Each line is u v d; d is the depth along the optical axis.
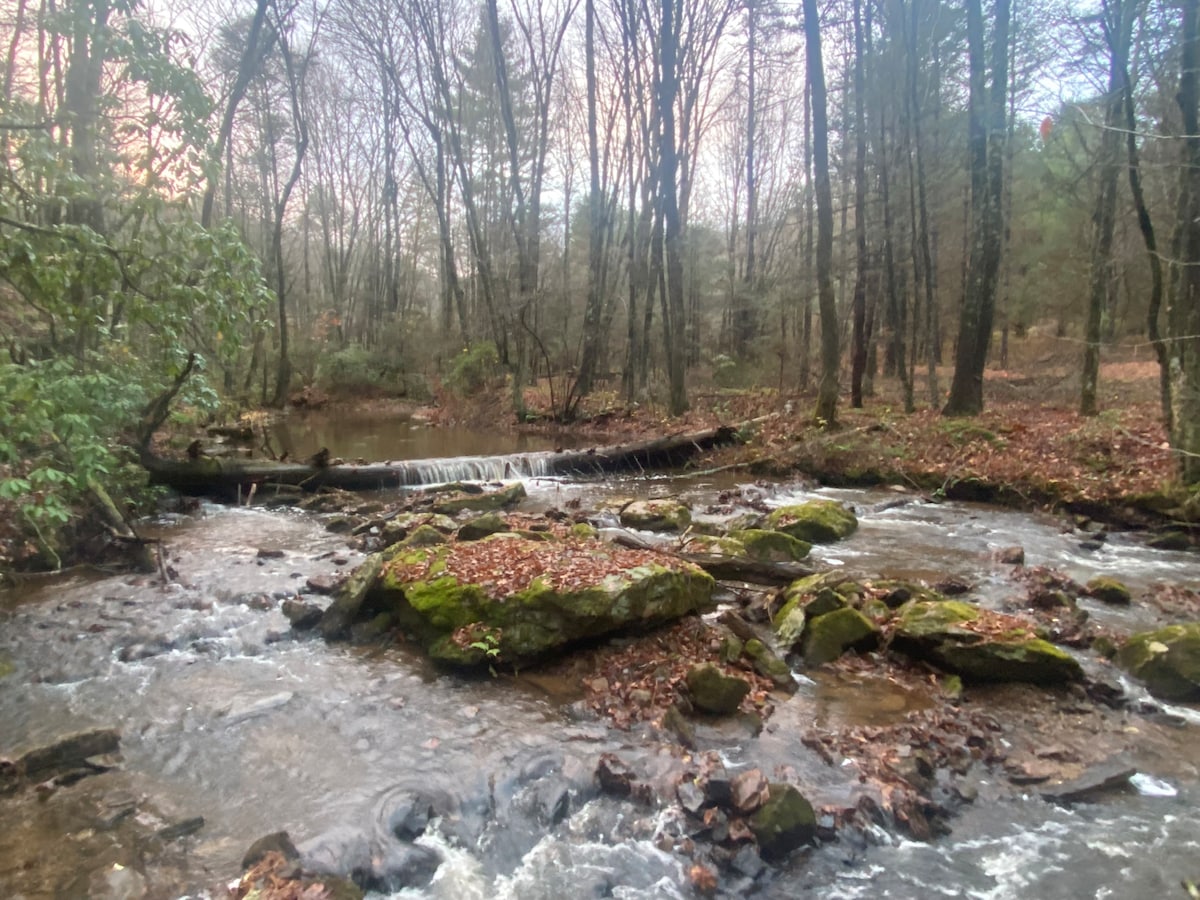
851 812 4.25
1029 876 3.88
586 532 9.31
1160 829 4.25
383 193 42.66
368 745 5.05
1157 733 5.25
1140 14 12.47
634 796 4.47
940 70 22.16
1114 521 11.17
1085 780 4.65
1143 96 15.19
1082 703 5.64
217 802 4.40
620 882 3.85
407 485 14.89
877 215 23.12
